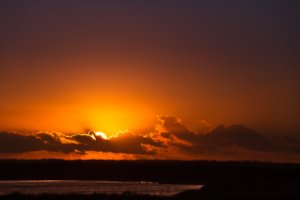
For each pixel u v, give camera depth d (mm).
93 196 78000
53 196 77562
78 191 109562
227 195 84812
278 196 83312
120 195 80188
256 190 97125
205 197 81625
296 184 108250
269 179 116938
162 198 78438
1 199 74062
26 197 76438
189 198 80062
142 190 119375
